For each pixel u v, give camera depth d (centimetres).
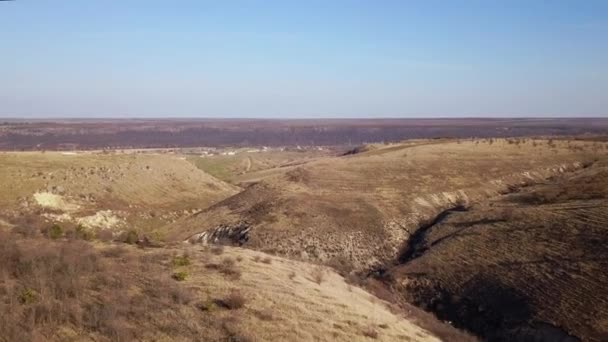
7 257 1880
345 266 3741
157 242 2702
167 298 1708
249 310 1694
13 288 1652
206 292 1825
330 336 1577
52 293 1642
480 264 3152
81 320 1475
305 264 2731
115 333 1407
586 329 2236
